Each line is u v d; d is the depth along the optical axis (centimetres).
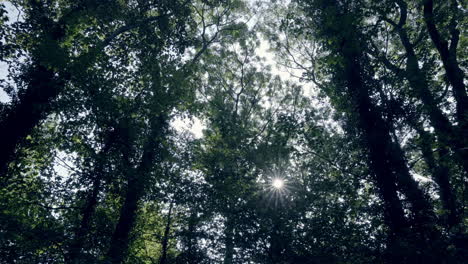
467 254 827
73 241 876
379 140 1104
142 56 1295
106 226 1089
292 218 1015
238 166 1317
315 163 1320
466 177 1063
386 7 1161
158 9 1383
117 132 1060
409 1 1396
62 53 974
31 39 1144
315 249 943
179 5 1445
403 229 920
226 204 1115
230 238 1024
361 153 1175
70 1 1223
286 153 1288
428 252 829
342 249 968
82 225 1024
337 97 1308
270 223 1007
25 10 1171
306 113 1264
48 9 1192
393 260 883
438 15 1188
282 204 1050
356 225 1018
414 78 1074
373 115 1150
